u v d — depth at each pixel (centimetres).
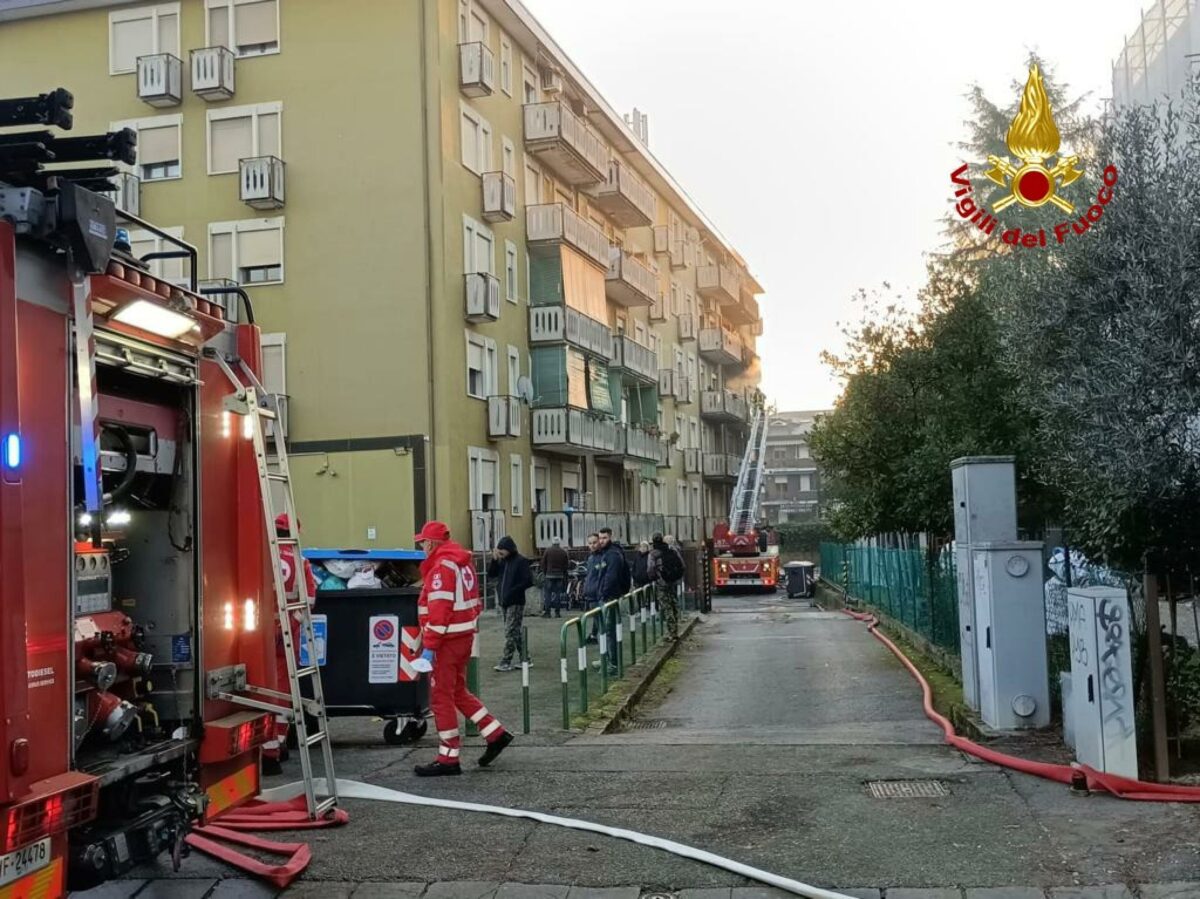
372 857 627
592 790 769
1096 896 535
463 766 859
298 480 2712
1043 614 905
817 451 1884
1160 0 2023
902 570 2061
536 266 3341
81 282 454
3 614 402
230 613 597
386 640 967
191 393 577
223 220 2794
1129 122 777
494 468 2995
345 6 2767
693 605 3108
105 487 530
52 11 2903
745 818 688
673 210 5253
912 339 1719
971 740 920
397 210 2712
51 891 425
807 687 1455
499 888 574
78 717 491
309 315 2739
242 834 665
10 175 450
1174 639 761
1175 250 712
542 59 3438
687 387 5128
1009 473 1004
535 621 2498
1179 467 724
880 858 601
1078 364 786
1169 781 716
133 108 2866
